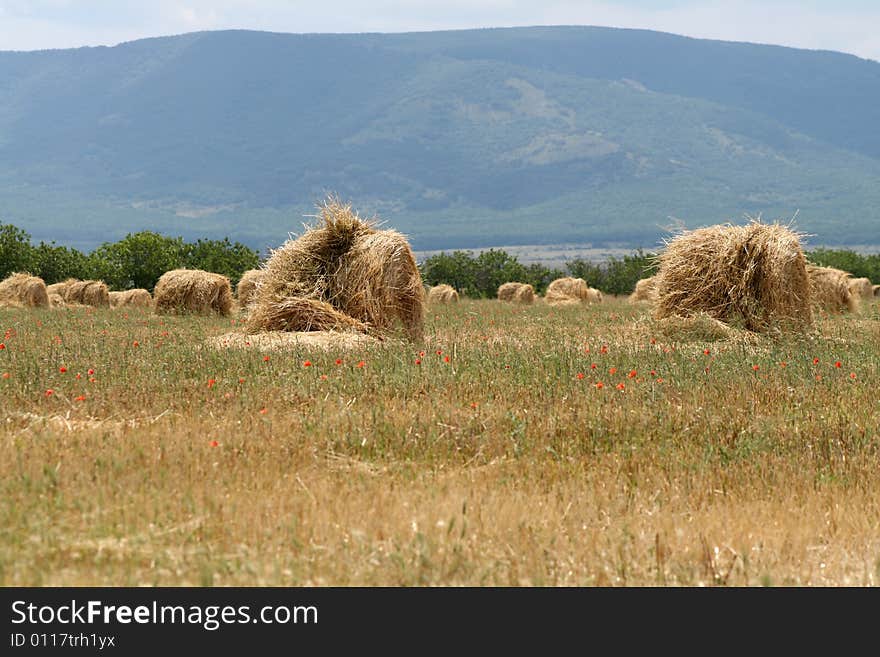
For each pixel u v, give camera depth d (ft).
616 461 108.06
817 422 127.03
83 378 148.36
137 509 84.74
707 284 241.55
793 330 236.43
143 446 105.19
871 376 164.14
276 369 158.40
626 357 179.73
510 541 82.07
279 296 221.66
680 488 99.25
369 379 148.46
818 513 92.79
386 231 228.43
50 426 115.85
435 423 120.57
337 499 88.84
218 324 304.71
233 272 626.23
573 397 138.62
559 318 338.54
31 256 575.38
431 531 82.38
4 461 98.17
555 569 77.46
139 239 612.29
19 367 157.38
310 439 111.65
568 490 95.66
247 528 82.28
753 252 239.30
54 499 86.38
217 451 103.35
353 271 222.07
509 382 148.46
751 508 93.25
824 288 377.30
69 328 274.57
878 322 312.09
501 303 551.18
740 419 127.44
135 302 471.21
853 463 110.22
